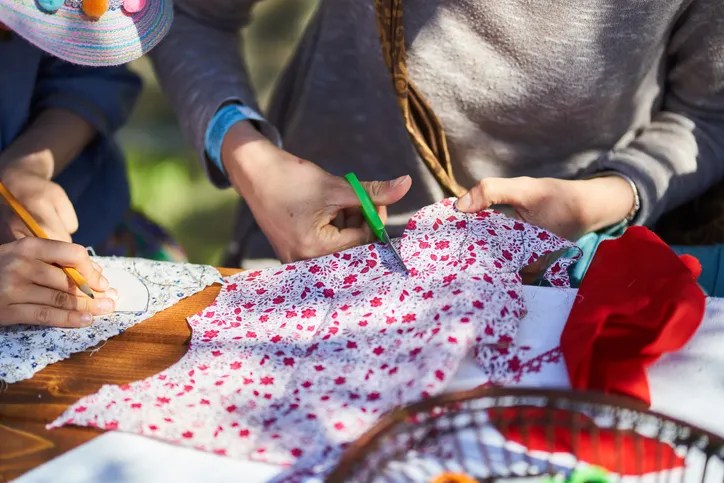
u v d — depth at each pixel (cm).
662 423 62
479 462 66
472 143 126
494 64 116
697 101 122
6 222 110
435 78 118
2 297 86
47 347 85
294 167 105
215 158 119
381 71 124
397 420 59
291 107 144
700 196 127
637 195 115
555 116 120
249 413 72
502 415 63
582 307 80
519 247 90
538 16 110
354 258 92
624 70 115
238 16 135
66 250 88
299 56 142
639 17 110
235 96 121
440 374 71
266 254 147
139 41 90
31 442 72
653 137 122
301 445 68
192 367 79
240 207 152
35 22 83
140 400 75
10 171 121
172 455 69
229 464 68
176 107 130
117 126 146
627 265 83
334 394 73
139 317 90
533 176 129
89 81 141
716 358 77
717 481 63
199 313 88
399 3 101
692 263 85
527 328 82
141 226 159
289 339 82
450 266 86
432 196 133
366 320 82
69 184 141
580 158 127
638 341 76
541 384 75
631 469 65
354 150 136
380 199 98
